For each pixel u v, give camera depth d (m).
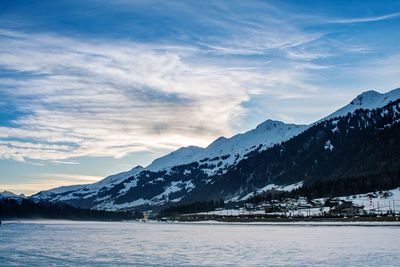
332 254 70.56
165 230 178.12
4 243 100.19
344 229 149.12
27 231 165.00
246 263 61.84
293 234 125.25
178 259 67.38
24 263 64.69
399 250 75.50
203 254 74.00
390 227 161.62
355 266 57.91
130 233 149.62
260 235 124.69
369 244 86.81
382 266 57.78
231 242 98.94
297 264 60.12
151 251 79.75
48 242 103.31
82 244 96.69
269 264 60.47
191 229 187.00
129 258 69.38
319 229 153.38
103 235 135.50
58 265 62.41
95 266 61.03
